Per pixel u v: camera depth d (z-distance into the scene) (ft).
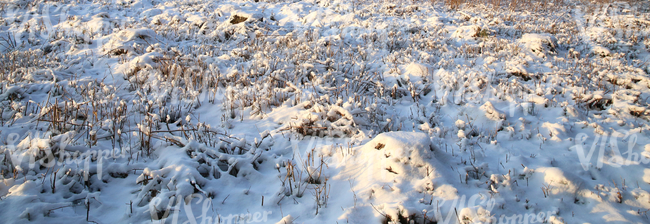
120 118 14.64
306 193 11.05
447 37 32.42
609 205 10.23
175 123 15.49
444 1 48.73
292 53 25.09
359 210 9.96
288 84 19.24
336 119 15.37
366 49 27.73
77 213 9.71
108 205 10.14
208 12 38.47
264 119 16.47
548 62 24.76
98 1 41.01
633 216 9.87
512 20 39.50
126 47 24.56
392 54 25.86
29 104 16.55
